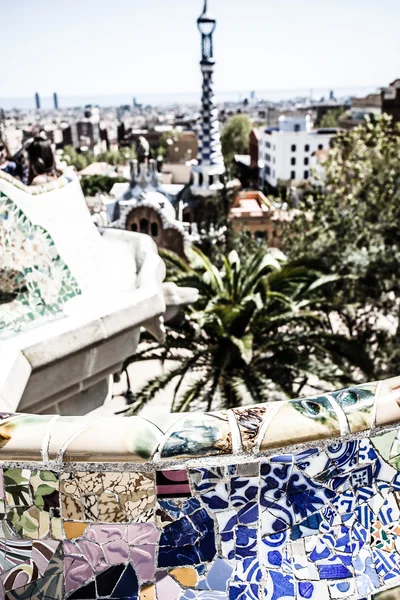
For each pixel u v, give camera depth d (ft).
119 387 52.37
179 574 5.98
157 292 14.96
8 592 6.07
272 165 283.38
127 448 5.53
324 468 5.86
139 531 5.85
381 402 5.93
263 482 5.77
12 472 5.74
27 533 5.96
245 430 5.67
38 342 12.25
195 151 296.30
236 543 5.94
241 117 341.00
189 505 5.77
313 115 503.20
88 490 5.71
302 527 6.00
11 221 13.87
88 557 5.95
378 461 5.98
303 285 37.68
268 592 6.01
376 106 275.39
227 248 99.60
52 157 19.22
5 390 10.88
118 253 18.38
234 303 34.09
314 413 5.83
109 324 13.62
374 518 6.14
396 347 44.45
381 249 49.34
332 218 67.77
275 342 32.73
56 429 5.74
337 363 34.06
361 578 6.13
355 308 41.39
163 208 95.40
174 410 30.19
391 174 63.93
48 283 14.19
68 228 15.57
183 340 33.35
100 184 200.85
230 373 31.91
